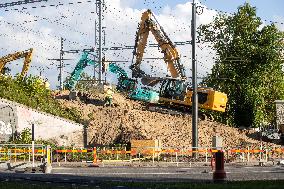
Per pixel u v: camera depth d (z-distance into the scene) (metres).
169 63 67.75
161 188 15.31
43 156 35.53
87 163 37.44
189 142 56.62
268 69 81.69
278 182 16.19
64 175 24.55
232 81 82.12
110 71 77.12
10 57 70.31
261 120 76.81
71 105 62.88
